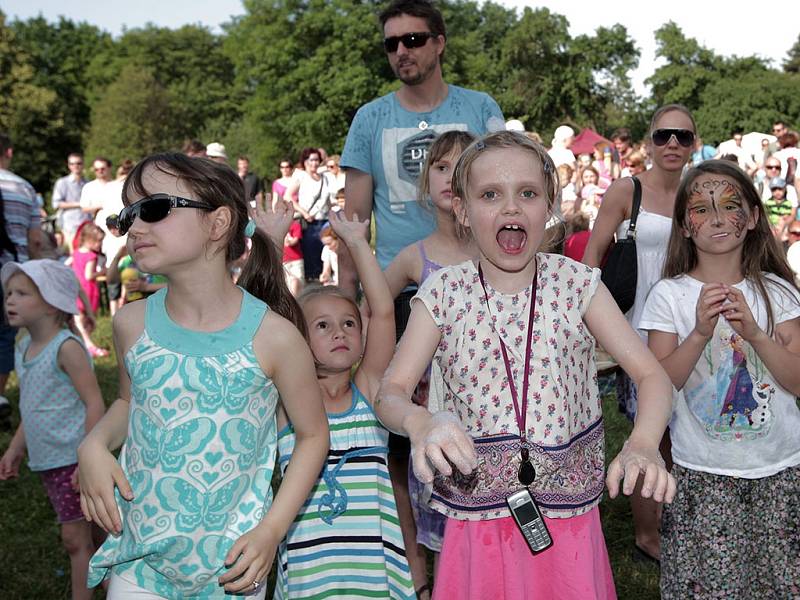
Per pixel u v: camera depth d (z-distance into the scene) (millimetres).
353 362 2744
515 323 2047
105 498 2047
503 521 2066
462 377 2070
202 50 77188
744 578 2621
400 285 3293
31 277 3361
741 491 2615
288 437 2625
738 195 2676
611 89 66125
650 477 1658
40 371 3289
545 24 63562
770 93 55656
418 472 1644
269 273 2523
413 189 3682
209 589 2070
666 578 2721
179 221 1982
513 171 1955
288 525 2084
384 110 3750
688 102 64125
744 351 2633
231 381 2016
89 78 75438
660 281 2863
